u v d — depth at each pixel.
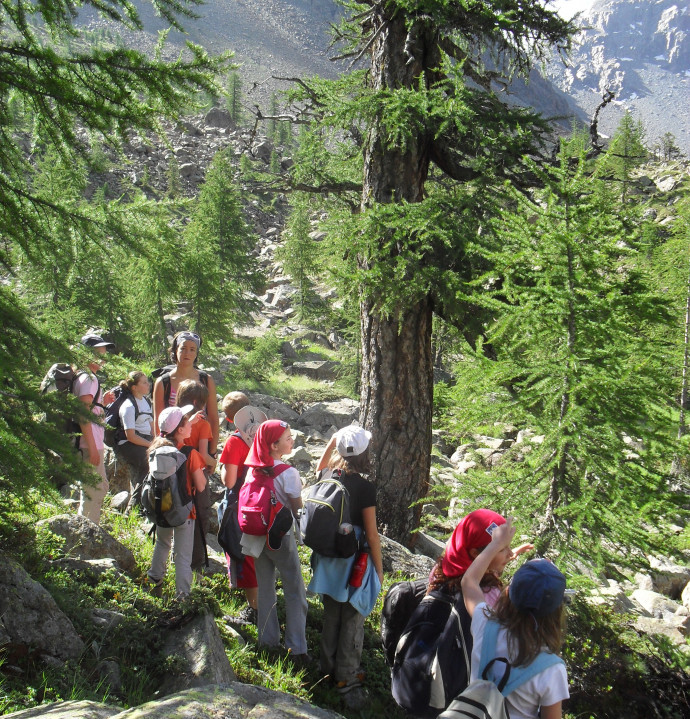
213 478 9.11
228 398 5.80
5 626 4.08
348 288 9.62
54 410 4.23
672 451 6.39
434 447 20.06
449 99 8.34
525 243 6.77
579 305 6.43
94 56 4.24
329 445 5.59
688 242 17.81
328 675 5.23
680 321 6.97
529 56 9.14
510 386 7.11
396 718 5.11
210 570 6.71
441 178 10.85
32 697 3.72
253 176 10.45
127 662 4.52
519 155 8.59
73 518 5.92
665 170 89.12
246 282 41.31
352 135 9.82
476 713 2.64
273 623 5.48
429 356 9.55
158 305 28.55
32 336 4.24
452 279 8.20
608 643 6.05
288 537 5.29
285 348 36.66
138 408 7.36
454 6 8.48
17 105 4.39
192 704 3.36
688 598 10.41
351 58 10.55
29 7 4.28
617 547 6.63
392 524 9.38
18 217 4.46
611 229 6.50
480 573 3.16
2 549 5.00
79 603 4.77
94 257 4.96
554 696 2.65
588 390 6.38
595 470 6.23
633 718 5.47
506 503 6.71
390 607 3.88
